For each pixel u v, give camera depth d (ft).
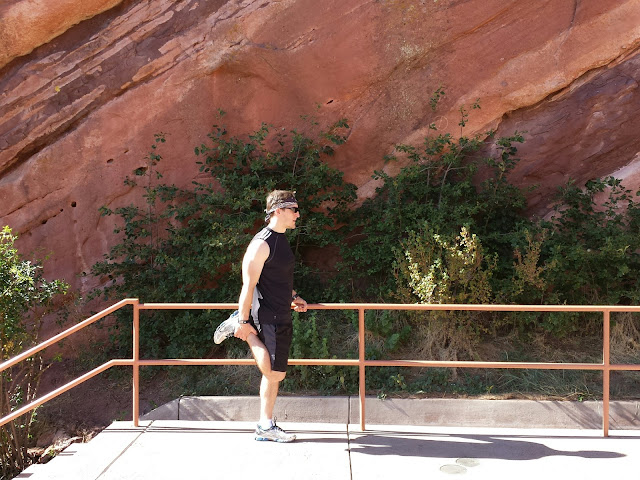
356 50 27.04
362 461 13.57
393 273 24.59
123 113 27.76
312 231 26.99
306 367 22.44
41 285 25.77
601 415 20.07
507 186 25.89
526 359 22.98
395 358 23.29
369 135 27.73
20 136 28.14
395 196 26.40
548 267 22.93
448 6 26.63
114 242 28.14
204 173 27.99
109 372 25.54
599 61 26.35
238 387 23.08
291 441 14.70
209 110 27.86
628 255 23.41
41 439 22.81
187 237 26.45
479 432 15.44
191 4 27.84
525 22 26.63
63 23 27.81
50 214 28.22
